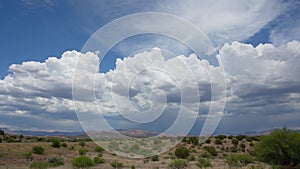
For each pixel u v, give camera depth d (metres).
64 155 36.00
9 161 29.11
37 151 35.09
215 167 27.55
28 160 30.62
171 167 27.42
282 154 20.78
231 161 27.94
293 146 20.09
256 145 22.67
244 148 45.44
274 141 20.64
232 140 49.53
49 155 35.16
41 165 26.30
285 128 21.05
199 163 28.73
